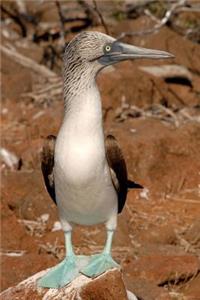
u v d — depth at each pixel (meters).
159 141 17.58
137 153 17.39
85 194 10.62
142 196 16.91
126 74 20.61
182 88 21.73
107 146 10.85
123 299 10.82
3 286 13.13
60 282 10.93
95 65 10.79
